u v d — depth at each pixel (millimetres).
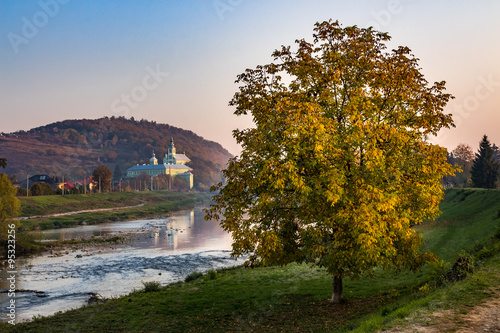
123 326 20141
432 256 19219
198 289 28125
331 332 15195
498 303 12531
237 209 19578
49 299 33375
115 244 70250
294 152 16891
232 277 32500
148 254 58594
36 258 56188
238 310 21859
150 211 145625
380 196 16078
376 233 15781
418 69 19297
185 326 19750
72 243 70812
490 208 46031
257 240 18547
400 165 17766
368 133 17062
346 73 18906
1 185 63844
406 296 17812
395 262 18453
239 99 20438
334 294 21125
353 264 18016
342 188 16406
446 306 12859
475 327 10852
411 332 11055
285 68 19984
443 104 18844
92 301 31688
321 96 18375
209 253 57969
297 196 17953
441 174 18500
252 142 18484
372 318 13953
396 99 18984
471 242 33406
